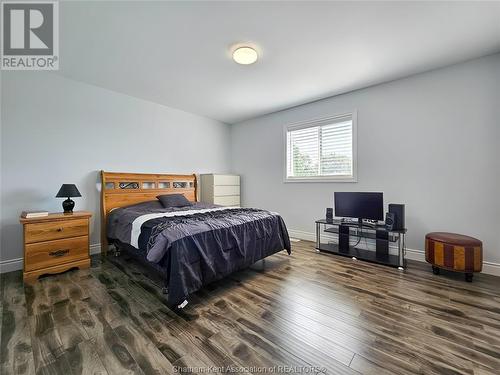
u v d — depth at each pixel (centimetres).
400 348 137
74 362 126
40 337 146
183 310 179
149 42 222
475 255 222
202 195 463
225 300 194
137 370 121
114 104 343
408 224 296
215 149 496
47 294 203
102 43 225
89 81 309
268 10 181
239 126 513
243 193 505
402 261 262
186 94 354
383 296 199
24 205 267
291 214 423
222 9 180
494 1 170
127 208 321
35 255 233
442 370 121
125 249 288
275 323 162
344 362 127
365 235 312
